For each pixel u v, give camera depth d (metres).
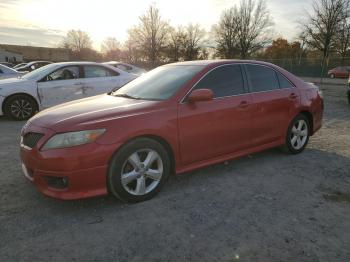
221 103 4.09
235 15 59.25
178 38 62.81
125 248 2.72
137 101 3.85
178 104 3.74
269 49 66.44
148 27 48.50
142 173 3.50
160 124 3.53
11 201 3.56
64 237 2.88
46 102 8.50
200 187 3.95
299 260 2.55
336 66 33.44
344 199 3.62
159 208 3.40
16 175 4.31
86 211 3.34
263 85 4.70
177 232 2.95
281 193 3.78
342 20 44.41
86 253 2.65
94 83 8.83
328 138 6.36
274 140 4.86
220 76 4.24
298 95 5.09
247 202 3.54
